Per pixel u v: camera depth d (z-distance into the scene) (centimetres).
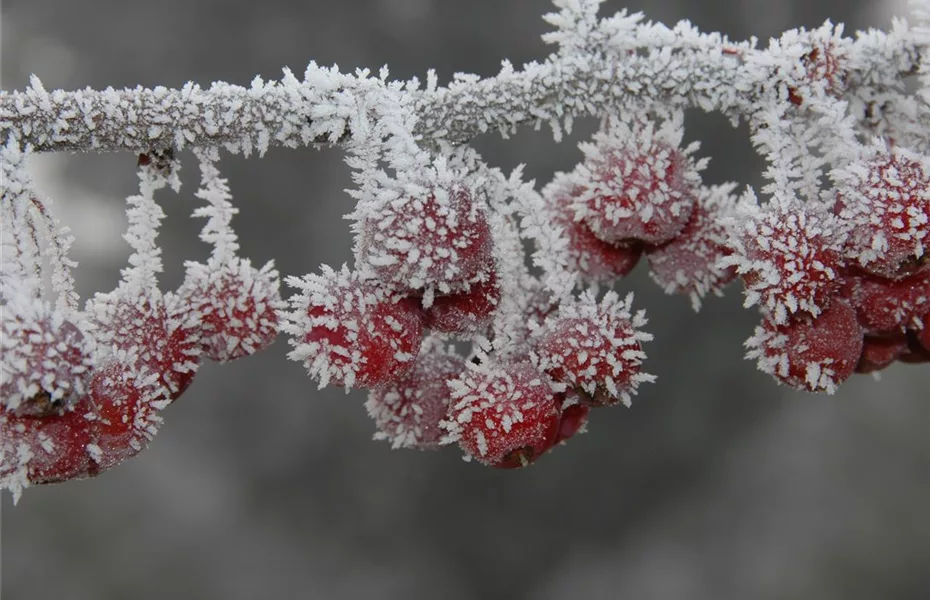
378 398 22
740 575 55
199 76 55
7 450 20
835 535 55
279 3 54
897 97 22
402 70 55
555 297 21
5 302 20
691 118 52
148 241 21
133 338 20
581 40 21
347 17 55
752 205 21
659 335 56
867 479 56
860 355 22
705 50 21
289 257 56
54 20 54
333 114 20
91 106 20
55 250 20
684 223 22
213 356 21
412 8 54
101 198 52
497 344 21
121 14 54
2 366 19
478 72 55
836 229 21
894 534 55
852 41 21
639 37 21
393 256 20
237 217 55
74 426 20
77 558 56
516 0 54
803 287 21
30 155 20
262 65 55
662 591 56
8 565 55
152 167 20
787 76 21
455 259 20
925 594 53
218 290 21
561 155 51
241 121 20
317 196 55
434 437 21
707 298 55
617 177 21
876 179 21
